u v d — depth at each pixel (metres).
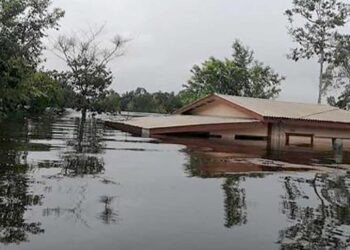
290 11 35.72
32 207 5.21
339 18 34.59
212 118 20.11
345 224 5.20
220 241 4.38
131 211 5.29
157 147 13.25
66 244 4.06
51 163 8.53
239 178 8.14
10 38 20.83
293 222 5.20
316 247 4.36
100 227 4.59
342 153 15.94
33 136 14.45
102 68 29.89
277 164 10.86
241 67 37.94
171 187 6.88
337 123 19.19
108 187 6.57
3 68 20.00
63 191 6.10
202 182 7.46
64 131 17.53
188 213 5.34
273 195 6.70
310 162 11.90
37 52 25.12
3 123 20.12
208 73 37.12
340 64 35.09
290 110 20.08
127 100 46.28
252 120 18.20
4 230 4.36
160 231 4.58
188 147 13.89
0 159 8.70
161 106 45.47
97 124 23.45
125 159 9.88
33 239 4.14
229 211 5.54
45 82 27.94
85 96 29.67
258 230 4.81
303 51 36.00
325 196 6.81
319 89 35.72
